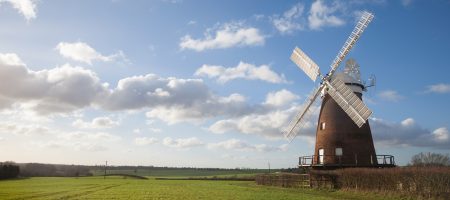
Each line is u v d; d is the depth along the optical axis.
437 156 69.19
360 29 41.50
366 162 40.44
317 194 34.00
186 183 61.53
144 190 42.56
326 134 41.97
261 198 30.47
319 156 42.09
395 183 30.78
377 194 30.73
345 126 41.28
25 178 92.00
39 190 42.91
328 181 39.06
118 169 190.62
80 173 134.25
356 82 42.69
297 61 47.59
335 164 40.59
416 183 28.70
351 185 35.44
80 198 31.95
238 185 53.38
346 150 40.69
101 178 95.19
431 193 27.33
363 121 39.16
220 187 47.97
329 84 43.03
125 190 42.72
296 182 43.41
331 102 42.62
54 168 153.12
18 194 36.31
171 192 39.22
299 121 45.72
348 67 43.31
